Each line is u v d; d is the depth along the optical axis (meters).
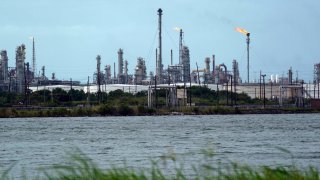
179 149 82.06
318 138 107.56
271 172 24.83
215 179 25.28
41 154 78.50
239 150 80.88
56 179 24.58
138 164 62.03
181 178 26.28
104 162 65.12
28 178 42.38
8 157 74.62
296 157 69.75
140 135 118.38
